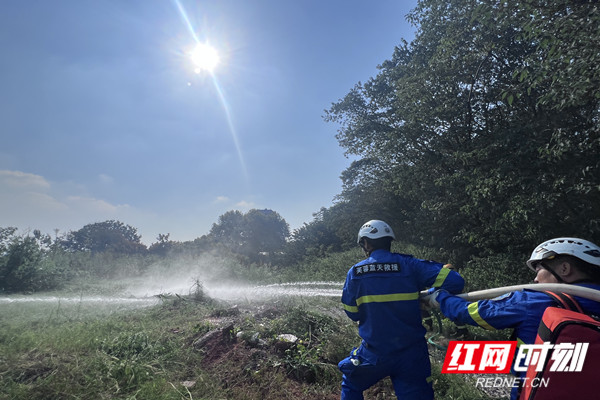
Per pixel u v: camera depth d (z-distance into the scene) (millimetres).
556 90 5562
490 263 8109
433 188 11055
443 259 11000
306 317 5707
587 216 6980
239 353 4500
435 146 10922
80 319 6441
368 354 2314
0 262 11164
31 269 11445
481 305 1655
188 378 4016
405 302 2236
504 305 1555
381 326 2252
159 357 4355
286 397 3658
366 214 17703
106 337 5031
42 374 3795
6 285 10992
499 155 8469
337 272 12586
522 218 7523
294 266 17062
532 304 1441
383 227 2547
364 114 15805
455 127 10148
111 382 3668
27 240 11727
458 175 9195
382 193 17016
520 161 7762
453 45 9398
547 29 5738
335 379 3986
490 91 9414
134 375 3807
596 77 5074
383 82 15289
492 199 8422
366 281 2324
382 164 16203
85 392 3451
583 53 5211
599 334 1131
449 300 1957
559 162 7078
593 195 6930
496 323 1557
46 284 11711
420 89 10508
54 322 6227
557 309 1287
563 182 6762
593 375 1090
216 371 4156
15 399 3238
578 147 6723
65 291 11055
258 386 3799
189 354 4516
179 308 7430
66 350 4438
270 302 8148
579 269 1493
